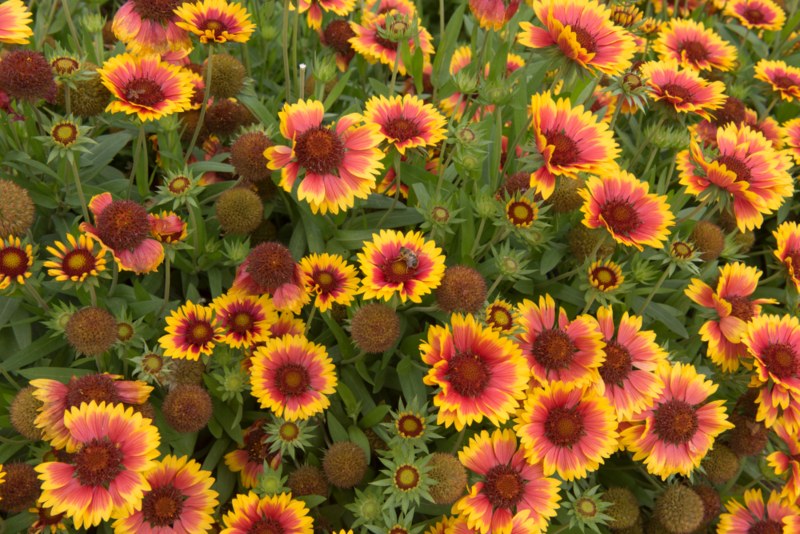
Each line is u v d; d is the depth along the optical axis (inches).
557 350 27.4
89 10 34.3
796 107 38.2
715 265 31.7
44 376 27.2
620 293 29.6
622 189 28.4
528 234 28.1
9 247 25.8
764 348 29.0
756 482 30.8
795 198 37.0
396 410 30.2
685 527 28.1
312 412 27.0
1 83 27.3
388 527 25.9
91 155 30.6
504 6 31.8
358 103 32.4
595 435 27.0
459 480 26.2
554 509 26.8
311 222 30.4
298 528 26.1
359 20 36.5
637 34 37.7
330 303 28.0
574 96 32.8
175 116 29.9
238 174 30.4
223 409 28.3
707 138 35.3
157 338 28.5
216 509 27.7
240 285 28.3
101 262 26.0
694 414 28.3
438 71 34.1
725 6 40.8
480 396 26.6
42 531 26.0
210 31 28.2
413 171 31.2
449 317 29.4
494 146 30.9
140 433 25.4
